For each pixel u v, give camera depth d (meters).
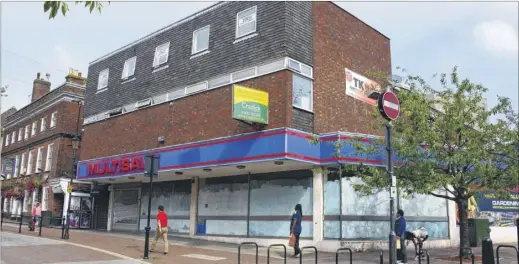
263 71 17.28
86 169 25.55
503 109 13.45
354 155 15.85
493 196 13.75
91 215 28.52
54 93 33.38
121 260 13.12
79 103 32.09
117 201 26.22
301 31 17.80
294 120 16.47
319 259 13.78
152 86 22.84
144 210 24.06
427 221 18.61
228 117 18.09
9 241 17.28
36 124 35.59
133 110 23.55
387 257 14.25
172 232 21.83
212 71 19.52
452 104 13.62
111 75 26.41
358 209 16.47
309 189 16.89
